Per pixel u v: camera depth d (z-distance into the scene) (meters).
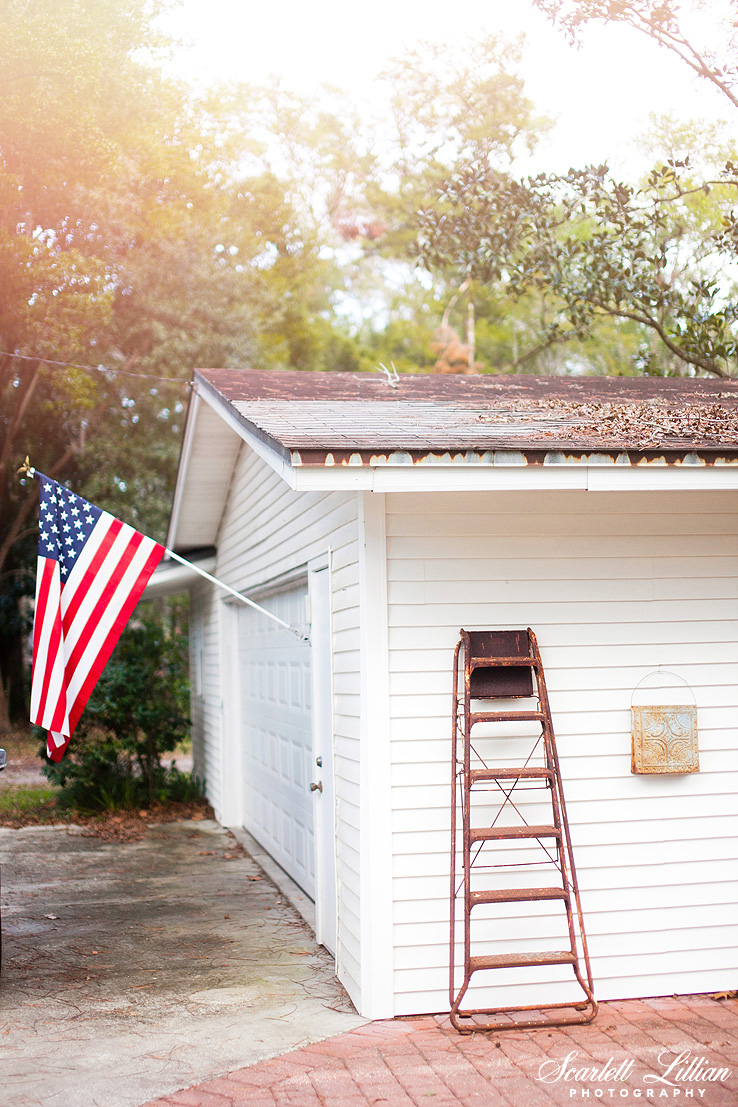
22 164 19.36
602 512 5.84
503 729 5.64
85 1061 4.80
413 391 7.82
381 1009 5.33
